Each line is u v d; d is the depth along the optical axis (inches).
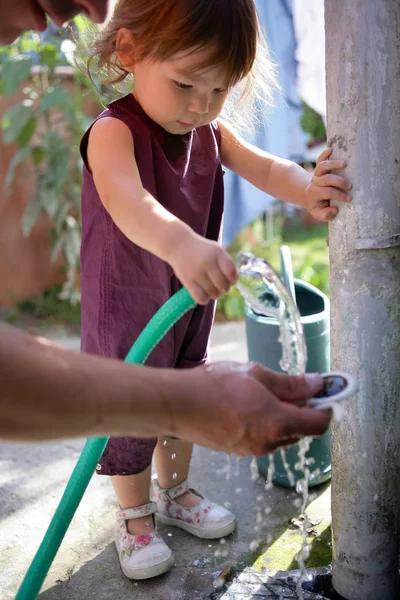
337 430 54.9
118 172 51.5
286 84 95.7
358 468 53.9
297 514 69.8
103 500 74.6
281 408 31.5
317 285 148.9
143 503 65.5
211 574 61.1
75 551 66.4
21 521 71.3
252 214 99.2
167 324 42.9
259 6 91.9
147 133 56.5
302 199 62.2
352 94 48.1
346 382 36.1
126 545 63.1
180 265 41.6
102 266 60.5
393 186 49.2
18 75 136.0
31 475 80.6
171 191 59.2
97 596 59.9
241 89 64.7
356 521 54.9
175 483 69.9
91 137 55.6
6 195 161.6
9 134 143.0
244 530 67.9
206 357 68.6
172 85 52.6
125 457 62.4
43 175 148.9
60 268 170.7
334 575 58.2
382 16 46.4
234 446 32.1
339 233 51.6
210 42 50.2
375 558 55.4
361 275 50.8
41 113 147.9
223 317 146.6
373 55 46.9
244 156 66.3
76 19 93.0
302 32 93.8
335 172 50.8
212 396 30.8
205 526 66.9
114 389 28.8
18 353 27.1
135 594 59.7
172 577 61.6
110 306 61.1
